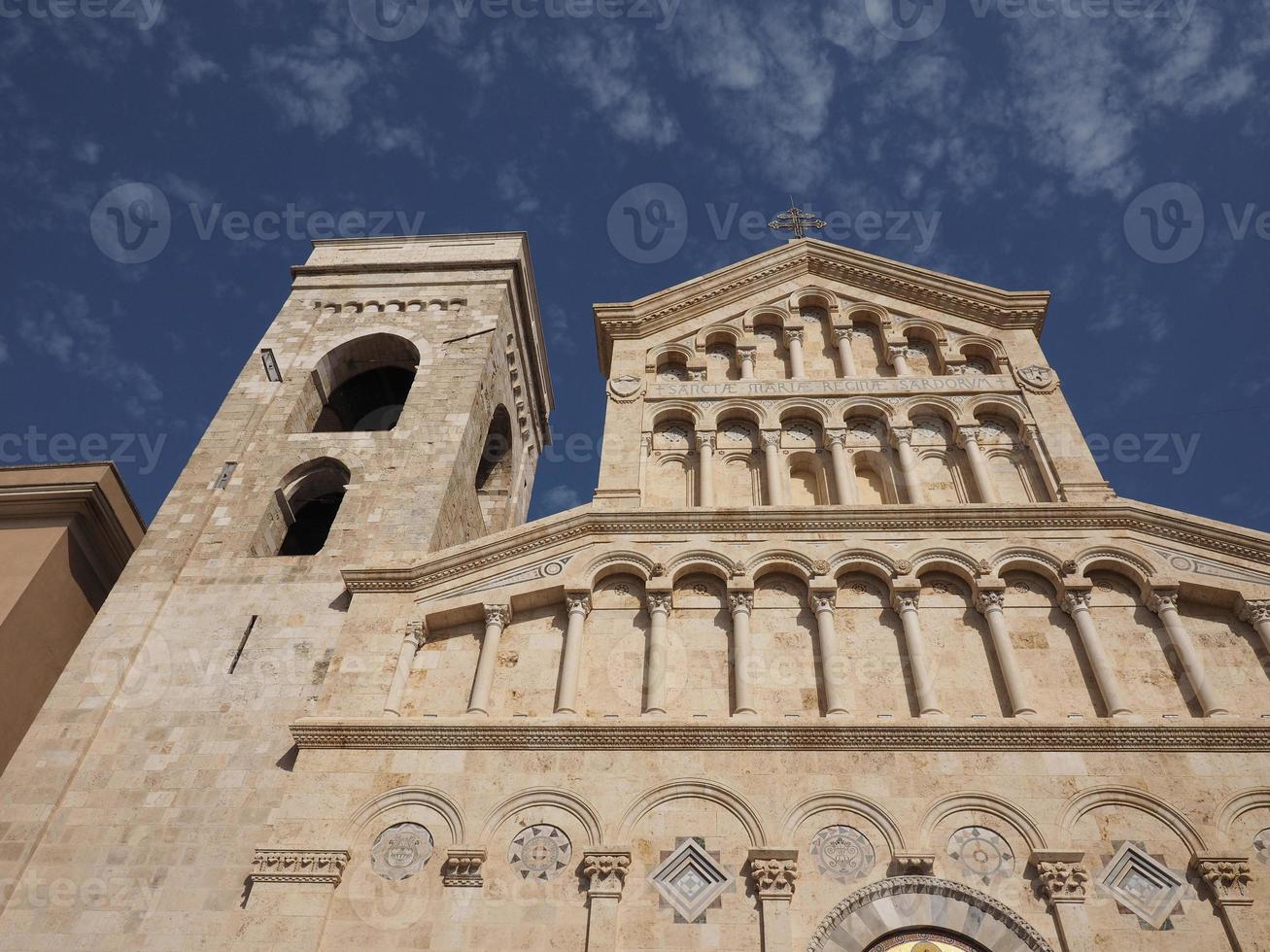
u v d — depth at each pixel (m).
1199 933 19.23
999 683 23.64
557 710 23.33
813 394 31.58
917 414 31.22
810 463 30.41
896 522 26.66
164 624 27.45
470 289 42.09
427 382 36.91
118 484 31.80
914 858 20.19
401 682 24.22
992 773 21.56
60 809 23.03
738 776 21.78
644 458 30.42
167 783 23.45
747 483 29.81
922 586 25.70
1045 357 32.44
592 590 25.89
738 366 33.47
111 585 31.55
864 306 34.88
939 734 22.03
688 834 20.98
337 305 41.19
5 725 26.48
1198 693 22.86
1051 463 28.77
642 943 19.42
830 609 24.91
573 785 21.84
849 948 19.22
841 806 21.22
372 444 34.00
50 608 28.56
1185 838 20.52
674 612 25.53
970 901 19.80
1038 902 19.77
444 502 31.62
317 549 36.38
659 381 33.00
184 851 22.11
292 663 26.06
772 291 35.59
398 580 26.52
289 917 19.94
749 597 25.31
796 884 20.12
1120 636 24.33
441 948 19.55
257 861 20.80
